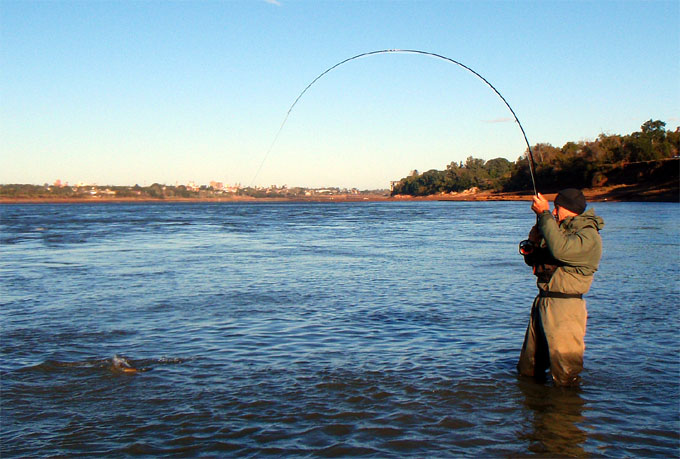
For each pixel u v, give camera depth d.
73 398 5.43
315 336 7.71
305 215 62.56
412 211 72.25
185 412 5.07
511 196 118.69
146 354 6.88
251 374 6.09
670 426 4.73
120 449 4.38
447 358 6.62
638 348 6.94
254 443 4.46
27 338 7.68
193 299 10.58
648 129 132.88
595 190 96.06
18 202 196.00
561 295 5.55
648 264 15.02
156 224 43.12
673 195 77.19
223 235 29.89
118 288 11.96
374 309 9.52
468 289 11.52
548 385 5.68
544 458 4.20
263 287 11.99
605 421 4.83
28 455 4.29
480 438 4.53
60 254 19.62
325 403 5.25
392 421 4.85
